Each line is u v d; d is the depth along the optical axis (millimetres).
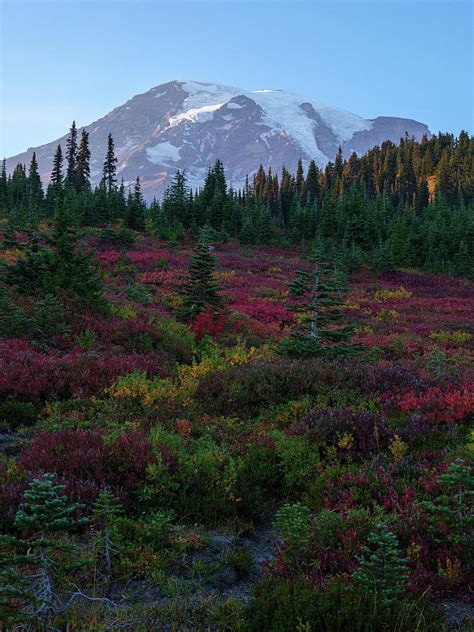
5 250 33875
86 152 93750
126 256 39406
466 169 155000
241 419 10312
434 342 24562
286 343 15344
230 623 4258
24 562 4160
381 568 4258
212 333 20297
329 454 7934
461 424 8805
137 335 16703
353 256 57969
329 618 3859
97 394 11156
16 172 102312
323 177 158125
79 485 6195
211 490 6688
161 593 4746
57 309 15656
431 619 4016
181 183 80375
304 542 5051
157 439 7832
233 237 78250
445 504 5680
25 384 10852
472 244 67375
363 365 12570
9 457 7812
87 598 4523
